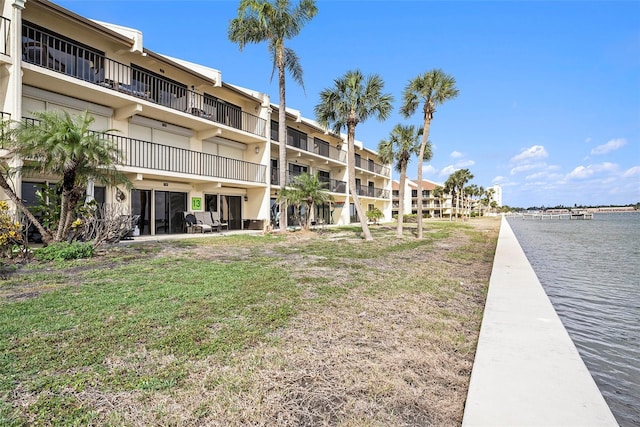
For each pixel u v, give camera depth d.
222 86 18.25
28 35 11.62
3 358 3.21
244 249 11.91
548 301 5.41
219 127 17.88
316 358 3.44
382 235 20.20
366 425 2.40
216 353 3.49
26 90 11.82
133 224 14.11
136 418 2.42
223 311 4.79
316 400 2.72
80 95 12.99
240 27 17.34
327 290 6.21
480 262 10.54
